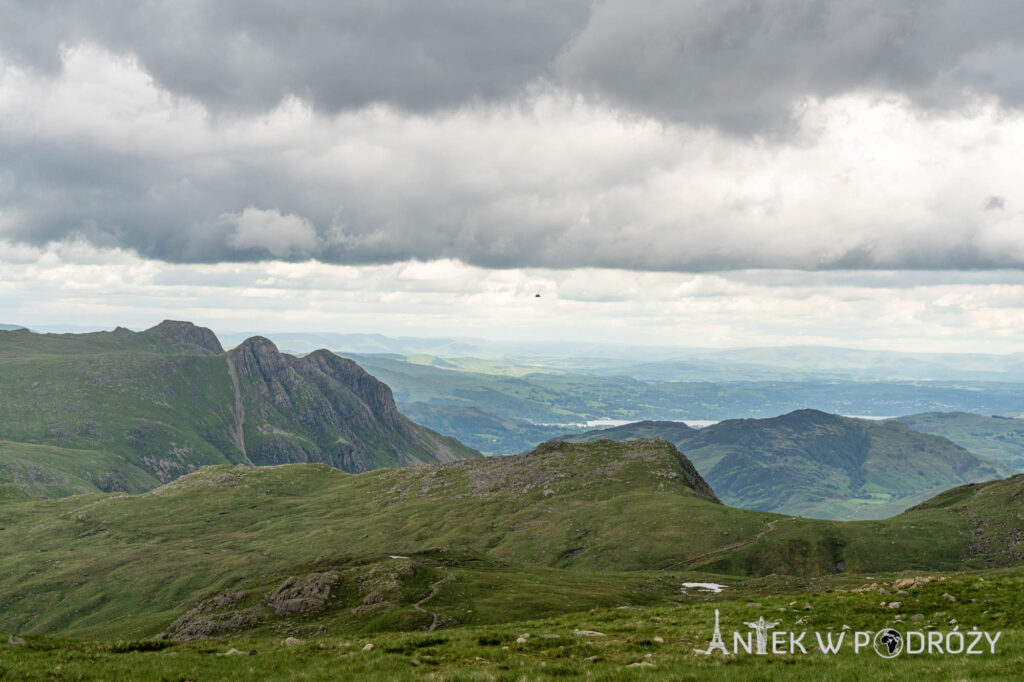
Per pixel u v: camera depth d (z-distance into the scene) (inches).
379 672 1585.9
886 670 1398.9
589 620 2156.7
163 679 1617.9
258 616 4306.1
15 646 1978.3
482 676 1485.0
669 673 1466.5
